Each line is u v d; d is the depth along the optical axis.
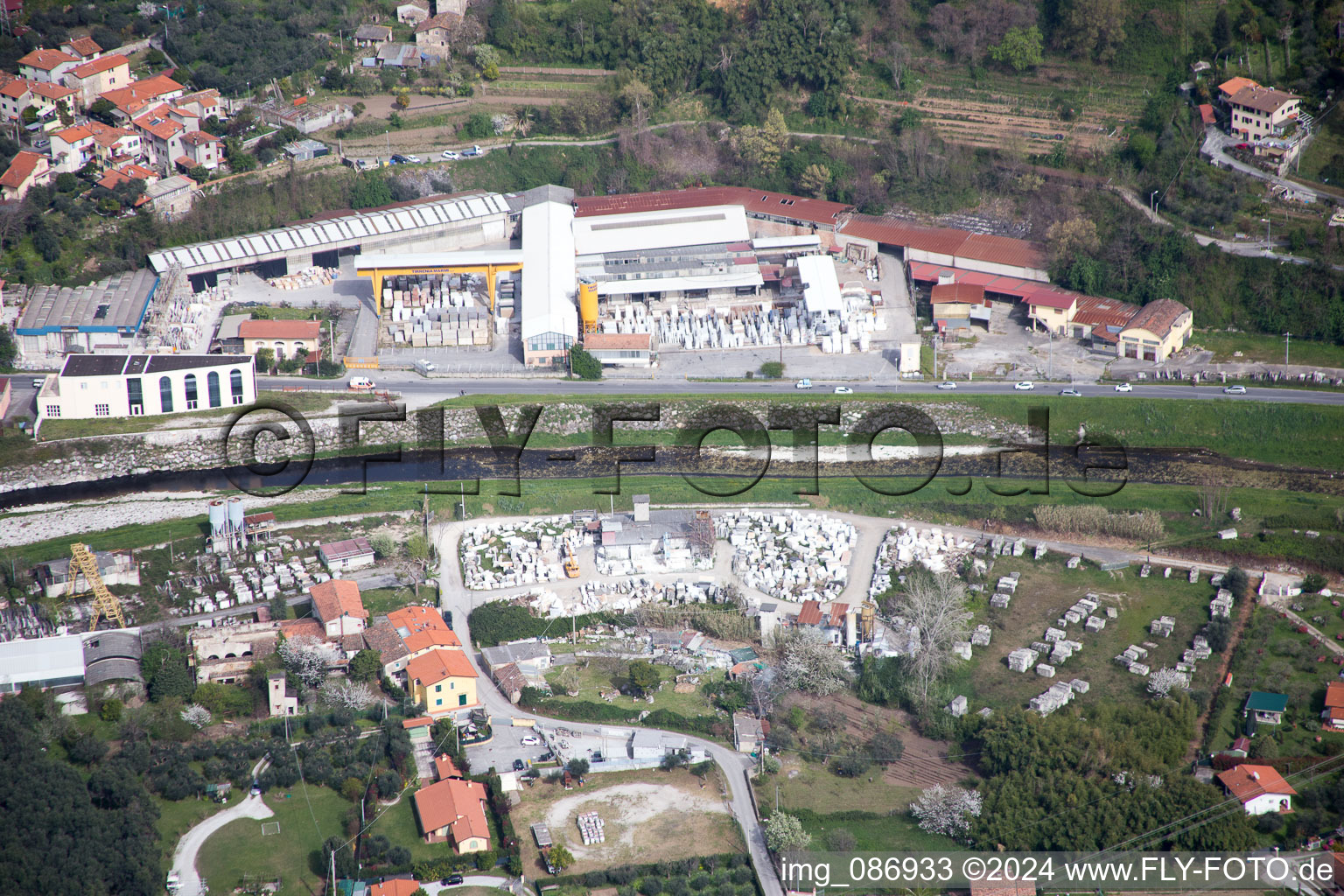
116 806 143.88
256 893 135.12
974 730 158.62
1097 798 145.50
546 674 169.88
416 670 161.88
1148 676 168.00
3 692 158.62
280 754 151.62
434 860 138.12
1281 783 145.88
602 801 149.00
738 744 157.62
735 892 136.50
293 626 171.50
